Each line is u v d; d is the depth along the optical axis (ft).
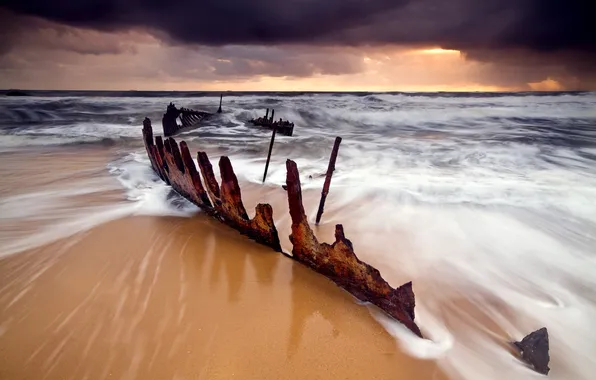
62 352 10.46
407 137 59.88
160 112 95.76
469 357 11.27
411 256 17.54
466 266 16.78
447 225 21.18
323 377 10.10
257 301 13.32
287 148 47.57
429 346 11.60
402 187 28.35
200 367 10.14
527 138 56.39
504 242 19.20
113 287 13.83
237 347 10.96
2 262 15.53
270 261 16.42
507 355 11.43
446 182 29.94
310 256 15.66
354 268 13.83
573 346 12.10
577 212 23.20
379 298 13.07
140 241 17.95
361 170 34.71
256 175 32.27
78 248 17.03
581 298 14.58
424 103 133.28
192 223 20.56
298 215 15.62
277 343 11.25
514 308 13.87
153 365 10.12
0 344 10.69
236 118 83.56
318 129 73.87
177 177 24.80
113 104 122.93
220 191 19.65
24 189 26.58
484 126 75.36
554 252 18.25
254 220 17.94
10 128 65.31
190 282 14.39
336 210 23.48
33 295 13.16
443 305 13.89
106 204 23.29
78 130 63.05
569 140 53.57
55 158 39.04
